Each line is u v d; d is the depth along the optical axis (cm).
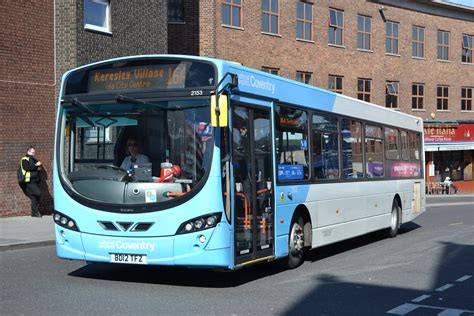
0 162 1720
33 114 1814
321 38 3497
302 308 773
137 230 827
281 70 3253
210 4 2870
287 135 1038
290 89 1057
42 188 1847
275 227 979
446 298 857
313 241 1122
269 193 964
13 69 1755
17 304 759
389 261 1191
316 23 3466
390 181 1558
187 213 814
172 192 825
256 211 918
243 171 888
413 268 1109
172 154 846
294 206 1045
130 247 831
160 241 819
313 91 1146
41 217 1764
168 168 842
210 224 811
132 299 797
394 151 1608
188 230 812
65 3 1844
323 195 1160
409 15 4109
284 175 1016
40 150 1841
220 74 834
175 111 851
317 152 1151
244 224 881
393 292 893
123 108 879
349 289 905
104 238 843
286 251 1020
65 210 870
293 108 1065
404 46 4078
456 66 4434
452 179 4588
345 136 1288
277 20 3241
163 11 2175
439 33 4344
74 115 906
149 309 739
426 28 4234
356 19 3744
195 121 840
